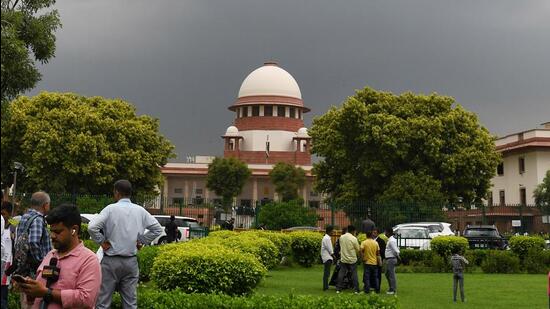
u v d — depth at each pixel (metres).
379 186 38.09
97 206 30.78
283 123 74.75
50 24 11.53
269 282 17.31
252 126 74.88
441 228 26.98
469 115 39.34
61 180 38.12
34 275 7.20
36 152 37.44
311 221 35.62
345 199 38.00
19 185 39.69
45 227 7.39
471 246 27.39
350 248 14.42
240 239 16.91
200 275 10.12
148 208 42.41
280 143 74.12
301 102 76.44
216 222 41.75
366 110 37.75
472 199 38.81
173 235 26.38
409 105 38.94
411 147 37.59
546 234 39.09
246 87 76.06
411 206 31.59
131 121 41.78
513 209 44.09
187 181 72.44
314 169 40.97
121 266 7.79
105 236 7.81
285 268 23.56
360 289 15.26
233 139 74.94
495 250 23.05
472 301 13.59
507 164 54.62
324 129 40.31
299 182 62.28
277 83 75.19
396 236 25.12
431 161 37.72
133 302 7.95
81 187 39.78
